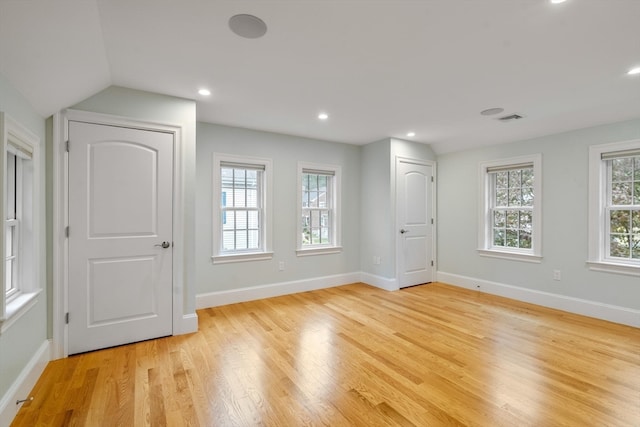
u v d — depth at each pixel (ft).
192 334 9.49
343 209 15.85
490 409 5.92
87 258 8.22
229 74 7.92
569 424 5.49
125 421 5.58
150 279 9.03
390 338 9.23
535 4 5.19
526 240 13.30
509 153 13.56
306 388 6.62
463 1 5.13
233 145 12.72
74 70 6.64
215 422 5.56
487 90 8.98
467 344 8.81
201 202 12.01
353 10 5.37
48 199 7.70
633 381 6.86
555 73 7.84
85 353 8.17
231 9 5.36
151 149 9.04
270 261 13.64
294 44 6.52
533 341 9.00
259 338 9.21
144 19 5.61
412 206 15.56
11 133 5.60
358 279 16.29
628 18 5.52
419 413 5.81
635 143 10.19
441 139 15.03
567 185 11.78
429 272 16.21
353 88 8.85
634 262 10.39
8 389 5.58
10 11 4.48
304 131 13.55
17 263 6.69
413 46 6.59
